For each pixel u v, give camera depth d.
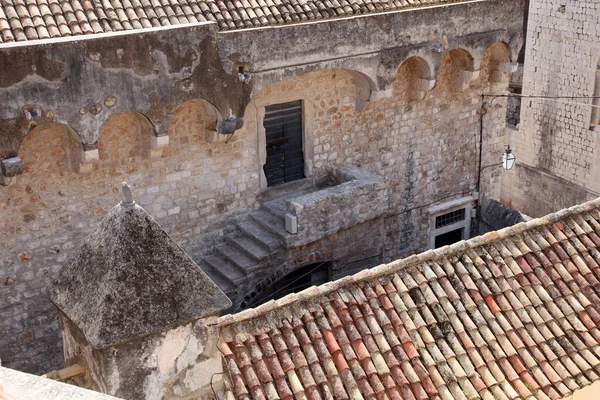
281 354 9.10
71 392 3.52
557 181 25.72
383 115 18.59
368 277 10.09
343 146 18.22
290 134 17.47
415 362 9.42
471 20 18.20
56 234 14.64
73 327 8.02
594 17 23.09
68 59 13.07
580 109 24.30
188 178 15.93
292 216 15.95
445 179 20.48
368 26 16.59
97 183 14.80
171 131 15.34
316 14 16.64
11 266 14.32
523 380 9.63
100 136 14.52
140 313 7.52
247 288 16.02
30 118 12.95
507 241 11.06
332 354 9.28
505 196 28.17
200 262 16.64
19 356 14.89
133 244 7.63
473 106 20.31
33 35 13.85
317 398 8.80
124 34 13.54
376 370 9.27
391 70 17.30
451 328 9.87
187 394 8.16
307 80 17.03
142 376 7.75
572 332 10.23
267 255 16.03
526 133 26.78
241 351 8.95
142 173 15.28
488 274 10.58
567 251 11.15
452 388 9.31
